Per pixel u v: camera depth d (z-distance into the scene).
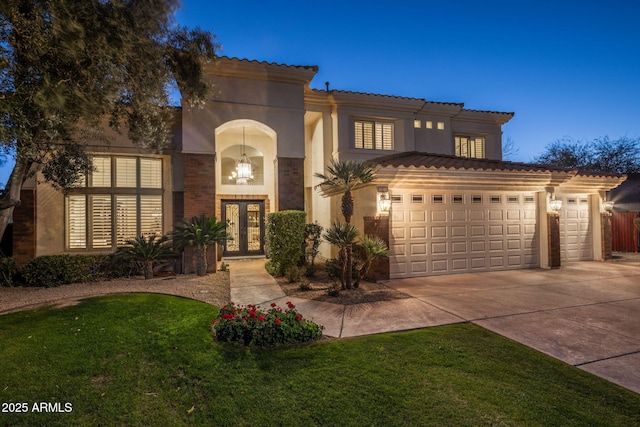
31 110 5.88
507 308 6.97
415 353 4.73
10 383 3.97
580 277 10.24
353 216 11.14
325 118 14.53
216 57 9.40
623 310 6.80
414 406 3.45
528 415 3.29
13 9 5.63
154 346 5.02
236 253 14.80
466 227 11.05
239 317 5.46
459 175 10.45
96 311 6.75
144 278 10.40
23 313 6.70
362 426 3.16
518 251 11.68
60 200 10.97
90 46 6.09
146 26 6.92
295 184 12.30
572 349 4.88
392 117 15.02
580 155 28.09
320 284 9.55
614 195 20.33
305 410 3.42
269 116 12.12
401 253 10.28
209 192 11.45
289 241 10.66
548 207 11.71
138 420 3.32
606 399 3.57
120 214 11.49
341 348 4.91
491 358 4.57
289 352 4.77
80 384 3.98
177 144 11.81
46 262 9.63
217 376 4.14
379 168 9.49
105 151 10.97
